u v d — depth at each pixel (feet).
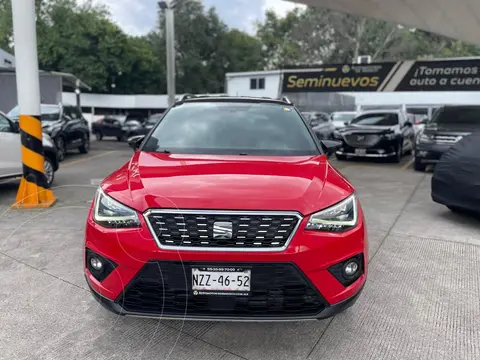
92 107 127.65
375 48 143.54
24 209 18.72
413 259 13.29
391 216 18.54
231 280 7.38
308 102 74.23
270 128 12.15
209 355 8.18
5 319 9.40
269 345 8.54
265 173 9.02
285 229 7.52
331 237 7.69
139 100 129.90
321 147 12.00
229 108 13.12
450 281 11.68
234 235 7.38
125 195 8.12
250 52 161.17
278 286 7.45
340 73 53.06
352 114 63.41
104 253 7.80
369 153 38.29
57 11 127.34
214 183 8.29
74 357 8.05
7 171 20.63
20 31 18.34
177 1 58.70
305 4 41.96
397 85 51.13
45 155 23.31
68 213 18.19
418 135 34.83
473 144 17.37
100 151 51.31
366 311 9.94
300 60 154.20
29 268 12.21
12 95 48.32
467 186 16.89
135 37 150.92
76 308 9.94
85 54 132.46
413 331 9.08
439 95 81.76
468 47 150.20
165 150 11.04
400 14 41.37
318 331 9.07
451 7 36.88
